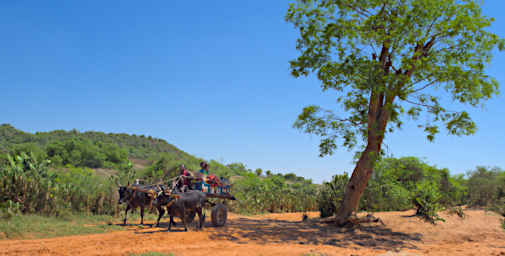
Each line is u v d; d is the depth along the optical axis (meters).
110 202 15.93
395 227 14.53
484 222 15.26
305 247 10.64
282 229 14.13
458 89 14.47
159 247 9.40
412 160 23.98
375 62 14.03
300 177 65.00
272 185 31.45
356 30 15.02
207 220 16.03
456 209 16.86
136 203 13.22
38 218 12.53
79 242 9.63
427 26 14.75
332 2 15.82
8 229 10.11
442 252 10.40
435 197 16.20
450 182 23.20
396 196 21.38
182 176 13.07
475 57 14.71
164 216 16.52
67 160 52.06
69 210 14.52
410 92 14.70
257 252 9.30
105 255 8.25
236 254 8.97
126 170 17.98
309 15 16.05
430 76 14.84
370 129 15.03
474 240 12.66
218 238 11.24
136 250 8.84
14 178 13.34
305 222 16.89
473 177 22.61
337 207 18.91
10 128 78.81
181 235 11.24
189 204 12.30
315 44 15.78
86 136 86.12
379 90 13.80
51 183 14.60
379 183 22.11
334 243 11.62
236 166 33.75
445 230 13.93
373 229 14.23
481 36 14.29
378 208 21.36
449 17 14.69
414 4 14.29
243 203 23.62
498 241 12.45
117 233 11.38
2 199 12.70
